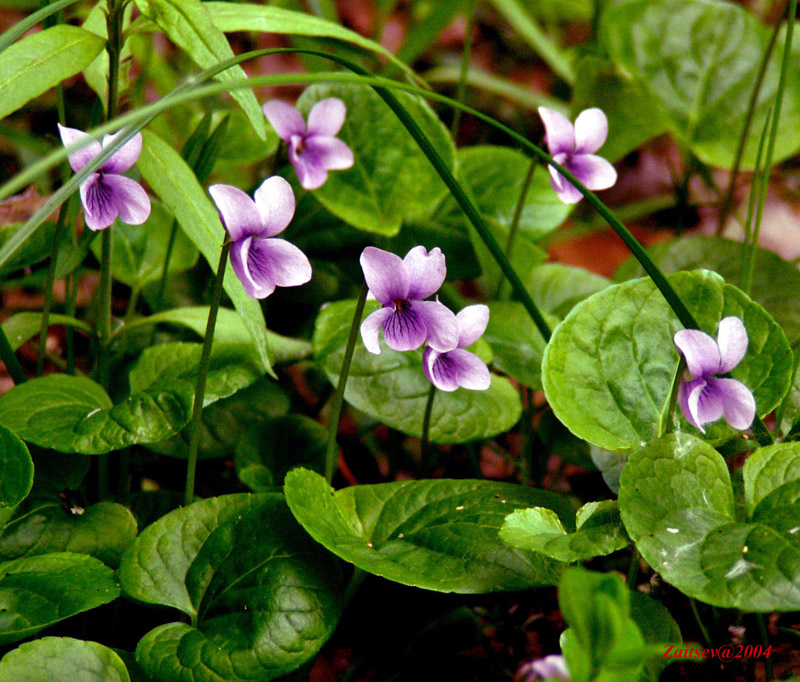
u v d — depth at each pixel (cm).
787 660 47
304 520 45
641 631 45
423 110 53
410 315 45
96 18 50
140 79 54
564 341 47
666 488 45
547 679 42
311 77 44
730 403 45
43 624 44
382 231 53
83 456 48
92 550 47
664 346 47
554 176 49
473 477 52
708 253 53
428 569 45
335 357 50
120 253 52
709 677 47
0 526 46
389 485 47
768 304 52
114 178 46
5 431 46
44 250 49
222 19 49
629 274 53
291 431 51
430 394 48
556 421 50
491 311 52
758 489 45
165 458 52
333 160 50
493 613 49
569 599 42
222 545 46
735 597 43
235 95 46
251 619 45
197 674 44
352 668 48
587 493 52
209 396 48
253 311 47
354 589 46
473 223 47
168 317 50
